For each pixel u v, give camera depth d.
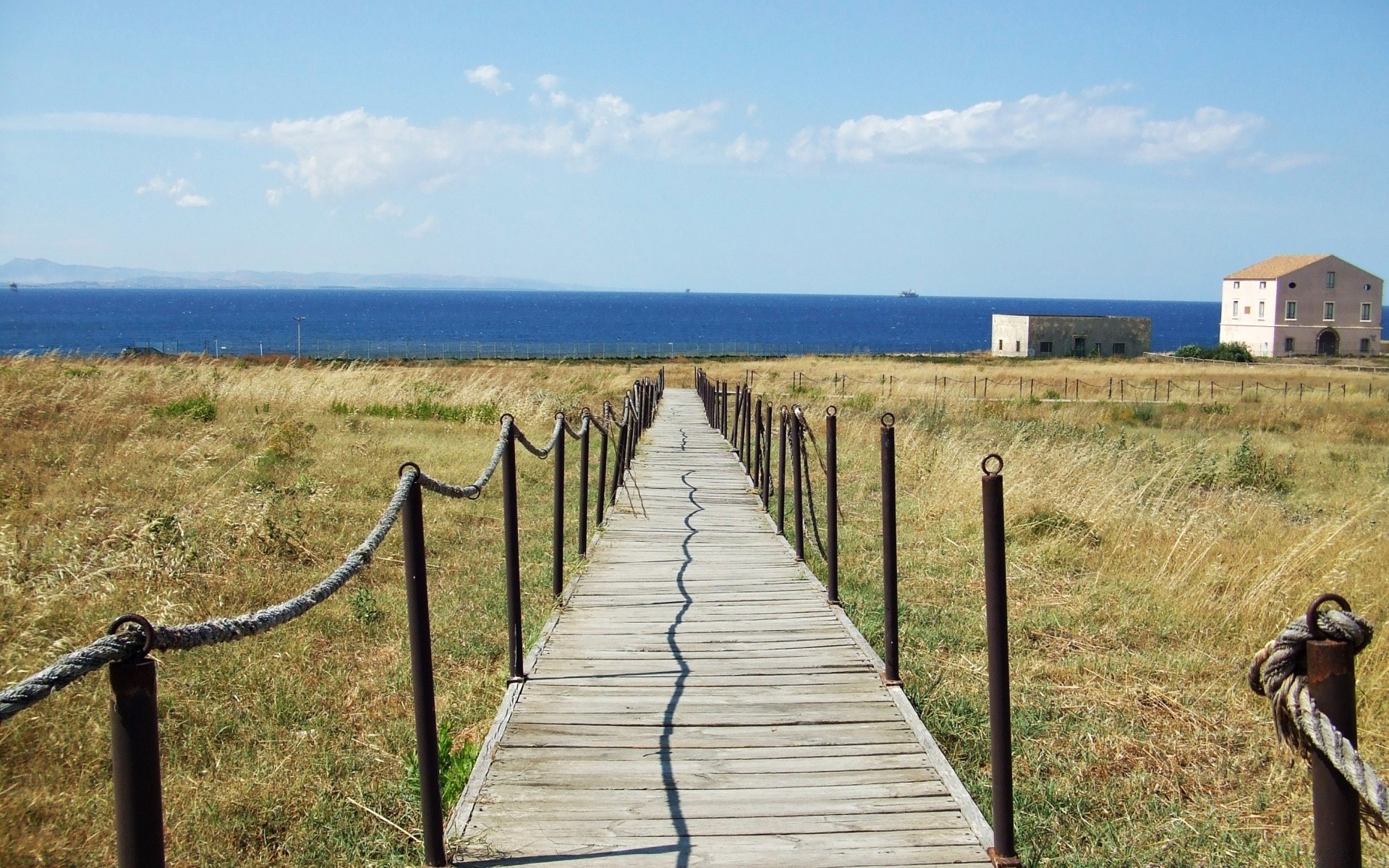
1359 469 16.55
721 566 8.95
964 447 15.41
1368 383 44.09
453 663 6.47
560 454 7.65
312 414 18.34
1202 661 6.69
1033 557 9.48
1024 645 7.06
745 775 4.56
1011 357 71.62
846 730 5.10
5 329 131.75
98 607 6.40
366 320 179.00
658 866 3.75
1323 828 2.17
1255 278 77.06
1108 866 4.19
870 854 3.86
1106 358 69.94
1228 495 13.05
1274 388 40.25
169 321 162.88
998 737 3.77
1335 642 2.15
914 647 6.81
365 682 6.05
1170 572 8.72
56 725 4.79
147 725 2.17
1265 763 5.21
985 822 4.09
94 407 15.02
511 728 5.08
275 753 4.97
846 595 7.97
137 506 9.27
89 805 4.28
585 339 129.25
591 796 4.33
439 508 11.34
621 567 8.89
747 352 100.69
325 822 4.39
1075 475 12.35
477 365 56.47
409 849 4.02
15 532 7.66
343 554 8.80
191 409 15.91
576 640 6.64
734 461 16.64
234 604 7.14
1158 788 4.92
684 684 5.76
